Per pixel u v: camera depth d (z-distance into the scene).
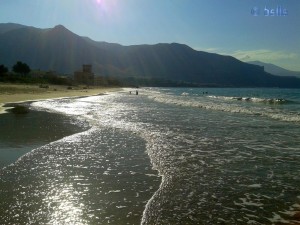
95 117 26.77
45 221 6.47
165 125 21.70
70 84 131.38
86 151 13.10
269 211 7.06
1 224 6.30
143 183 9.00
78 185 8.75
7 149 13.26
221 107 38.56
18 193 8.06
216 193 8.21
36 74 149.62
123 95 85.38
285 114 30.00
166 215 6.82
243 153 12.95
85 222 6.45
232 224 6.41
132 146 14.24
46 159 11.63
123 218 6.66
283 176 9.70
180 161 11.55
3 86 70.31
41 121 22.92
